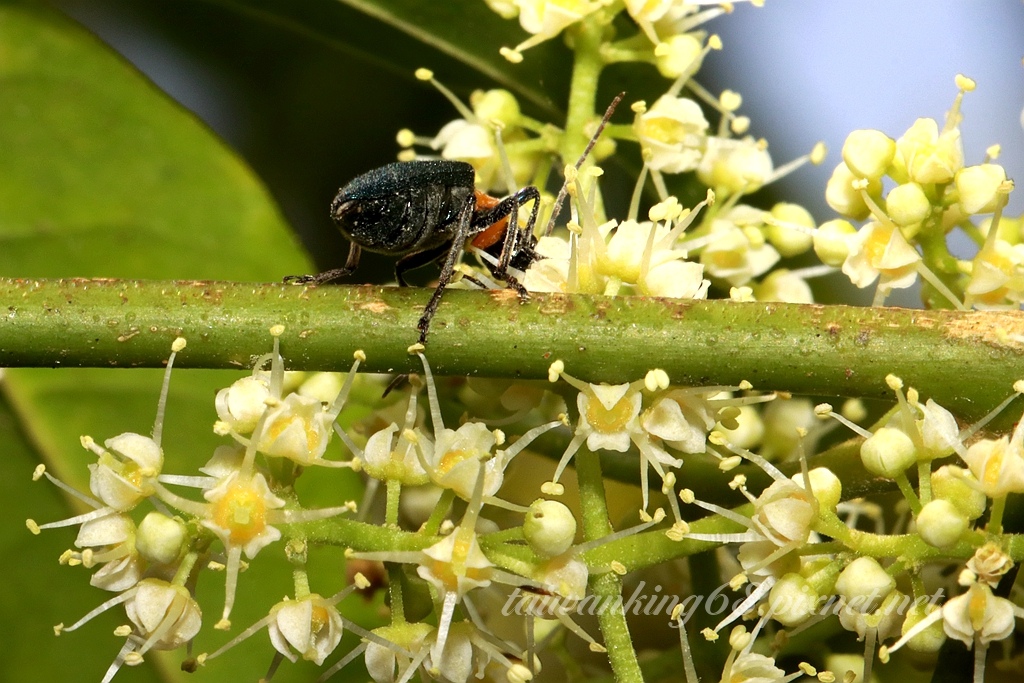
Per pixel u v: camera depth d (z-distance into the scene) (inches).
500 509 8.8
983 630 8.1
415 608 8.4
